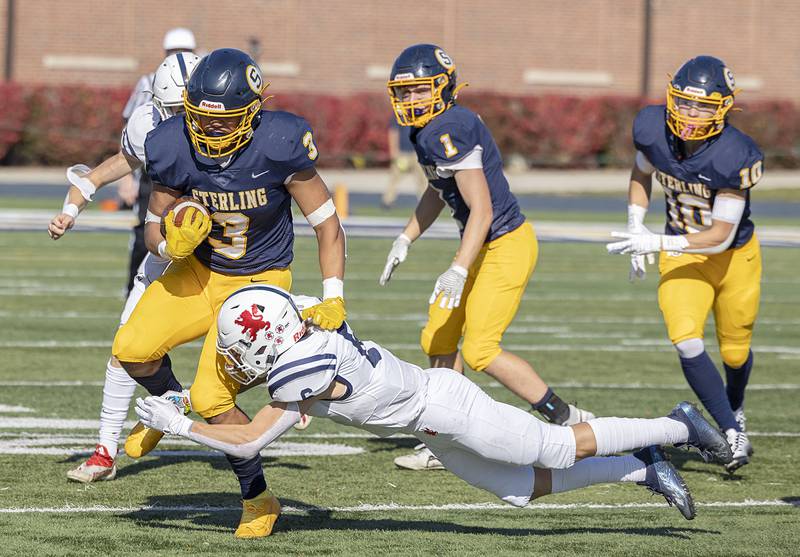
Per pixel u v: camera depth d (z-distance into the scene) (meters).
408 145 72.50
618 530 17.39
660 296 22.03
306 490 19.64
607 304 43.38
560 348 34.34
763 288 48.50
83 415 24.64
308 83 103.62
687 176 21.25
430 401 15.55
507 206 20.61
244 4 101.81
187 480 20.00
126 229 62.66
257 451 15.31
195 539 16.33
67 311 38.59
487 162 20.33
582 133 101.25
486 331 20.47
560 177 96.69
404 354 31.92
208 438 15.10
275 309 14.79
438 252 57.03
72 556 15.35
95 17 99.50
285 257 17.52
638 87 109.38
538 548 16.23
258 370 15.09
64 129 93.31
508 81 107.12
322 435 24.03
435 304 21.44
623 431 16.17
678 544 16.56
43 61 99.00
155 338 17.28
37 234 59.66
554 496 19.70
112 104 93.81
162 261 18.86
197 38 101.12
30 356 31.02
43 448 21.78
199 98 15.52
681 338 21.33
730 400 23.12
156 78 18.38
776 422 25.78
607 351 34.06
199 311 17.38
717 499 19.66
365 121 97.69
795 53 111.25
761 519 18.23
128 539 16.23
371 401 15.32
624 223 68.62
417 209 21.41
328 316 14.91
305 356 14.80
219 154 15.95
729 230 21.00
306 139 16.33
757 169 20.78
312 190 16.72
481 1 106.19
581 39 108.06
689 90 20.41
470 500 19.22
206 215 16.23
